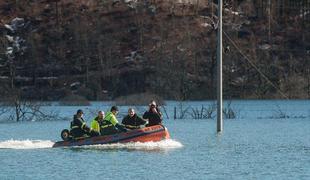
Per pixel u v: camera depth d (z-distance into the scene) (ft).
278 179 277.85
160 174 289.53
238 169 304.09
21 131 519.60
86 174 289.33
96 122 374.22
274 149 383.45
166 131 380.78
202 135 467.11
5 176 285.84
